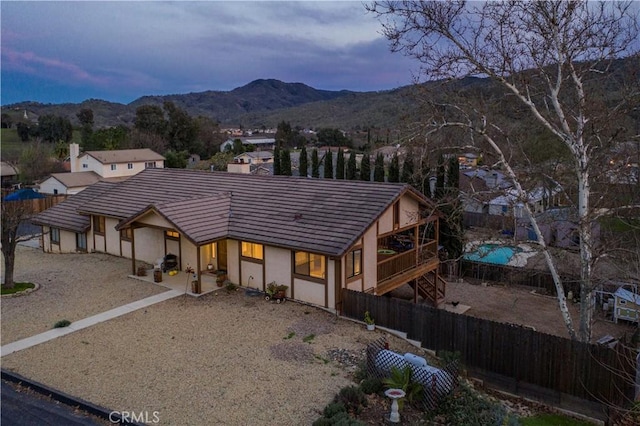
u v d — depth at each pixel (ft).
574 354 45.70
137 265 82.12
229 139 365.81
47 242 99.91
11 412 39.65
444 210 85.61
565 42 52.03
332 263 61.41
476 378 51.65
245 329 56.29
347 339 54.34
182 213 71.26
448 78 54.85
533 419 44.32
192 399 41.01
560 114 53.57
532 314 80.69
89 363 47.70
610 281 52.95
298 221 68.69
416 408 40.34
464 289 93.50
